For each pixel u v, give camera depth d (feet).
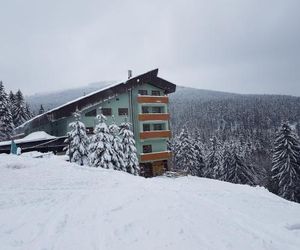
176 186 41.39
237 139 318.65
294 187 121.70
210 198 34.63
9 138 170.81
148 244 19.10
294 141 124.36
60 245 18.89
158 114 131.23
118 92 123.34
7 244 18.95
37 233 21.01
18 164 51.98
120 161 92.22
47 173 46.24
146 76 130.31
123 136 100.58
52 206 28.02
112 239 19.93
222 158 162.91
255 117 469.57
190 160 169.89
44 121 130.82
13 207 27.58
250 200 37.14
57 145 109.70
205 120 506.07
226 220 24.77
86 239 19.93
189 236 20.45
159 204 28.53
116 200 30.19
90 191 34.68
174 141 200.75
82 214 25.48
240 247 18.88
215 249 18.38
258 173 194.90
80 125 92.79
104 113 123.54
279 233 22.63
